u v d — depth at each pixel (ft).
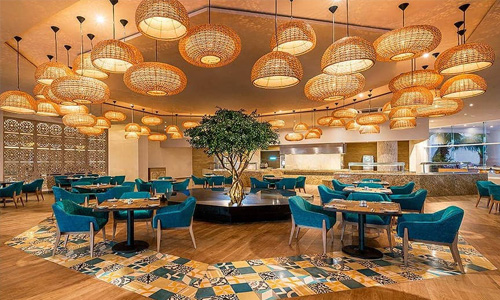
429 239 11.71
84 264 12.46
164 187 26.48
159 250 14.11
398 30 9.90
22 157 36.58
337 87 12.26
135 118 40.19
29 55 17.30
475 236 16.46
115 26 13.88
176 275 11.31
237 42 10.69
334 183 25.71
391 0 11.80
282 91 25.67
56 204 13.58
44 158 38.99
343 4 12.06
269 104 31.27
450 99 15.40
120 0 11.73
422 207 17.90
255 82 11.95
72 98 13.15
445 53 11.20
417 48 10.03
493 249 14.15
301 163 49.52
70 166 41.93
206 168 60.54
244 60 17.87
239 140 17.65
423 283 10.47
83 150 43.68
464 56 10.63
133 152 47.29
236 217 19.84
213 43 9.95
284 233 17.28
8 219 21.53
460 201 28.86
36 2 10.64
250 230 17.98
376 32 14.34
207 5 12.05
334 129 44.70
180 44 10.89
